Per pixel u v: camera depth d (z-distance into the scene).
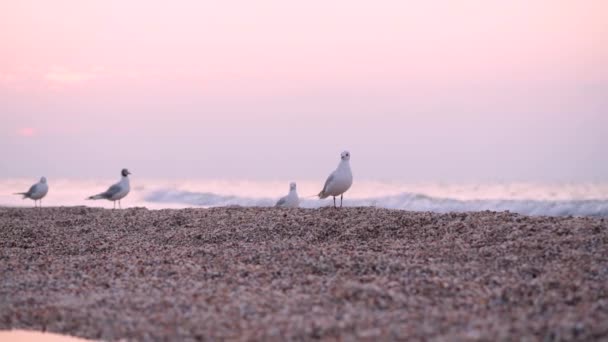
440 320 10.91
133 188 45.19
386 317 11.18
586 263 13.88
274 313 11.66
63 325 11.90
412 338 10.12
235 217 20.55
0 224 22.27
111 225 21.09
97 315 12.16
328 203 36.62
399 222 18.45
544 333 10.05
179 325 11.35
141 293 13.22
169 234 19.22
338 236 17.80
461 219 18.23
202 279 14.04
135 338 11.02
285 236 18.14
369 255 15.13
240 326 11.09
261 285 13.45
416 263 14.40
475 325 10.54
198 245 17.88
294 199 25.66
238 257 15.76
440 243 16.19
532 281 12.81
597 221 17.06
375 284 12.97
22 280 14.58
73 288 13.84
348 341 10.12
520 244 15.38
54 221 22.53
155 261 15.71
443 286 12.73
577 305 11.56
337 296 12.32
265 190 45.56
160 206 36.84
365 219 18.95
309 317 11.37
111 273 14.83
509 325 10.46
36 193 32.03
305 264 14.68
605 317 10.71
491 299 11.98
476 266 14.09
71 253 17.70
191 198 39.69
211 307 12.12
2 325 12.13
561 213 30.84
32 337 11.53
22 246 18.81
